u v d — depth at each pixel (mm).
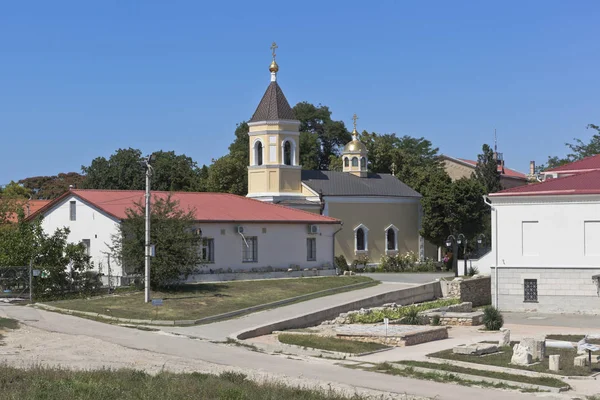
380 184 75562
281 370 27094
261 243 53406
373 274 64938
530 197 48562
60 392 20391
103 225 48188
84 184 85438
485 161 85062
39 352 28500
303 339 33250
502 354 31078
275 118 69562
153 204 44625
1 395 19969
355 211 71750
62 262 43906
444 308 45219
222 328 35750
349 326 37312
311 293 47094
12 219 70438
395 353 31391
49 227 52812
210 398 20750
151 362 27438
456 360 29484
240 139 105688
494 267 49719
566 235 47875
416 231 76000
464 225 73000
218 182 88562
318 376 26234
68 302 40844
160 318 37156
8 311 38062
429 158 122562
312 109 115250
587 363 28594
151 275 42969
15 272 42938
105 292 44125
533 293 48844
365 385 24938
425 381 25859
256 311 40969
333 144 116062
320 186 71375
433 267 71375
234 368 27109
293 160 70625
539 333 38656
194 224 46781
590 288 47188
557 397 23719
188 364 27422
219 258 50906
